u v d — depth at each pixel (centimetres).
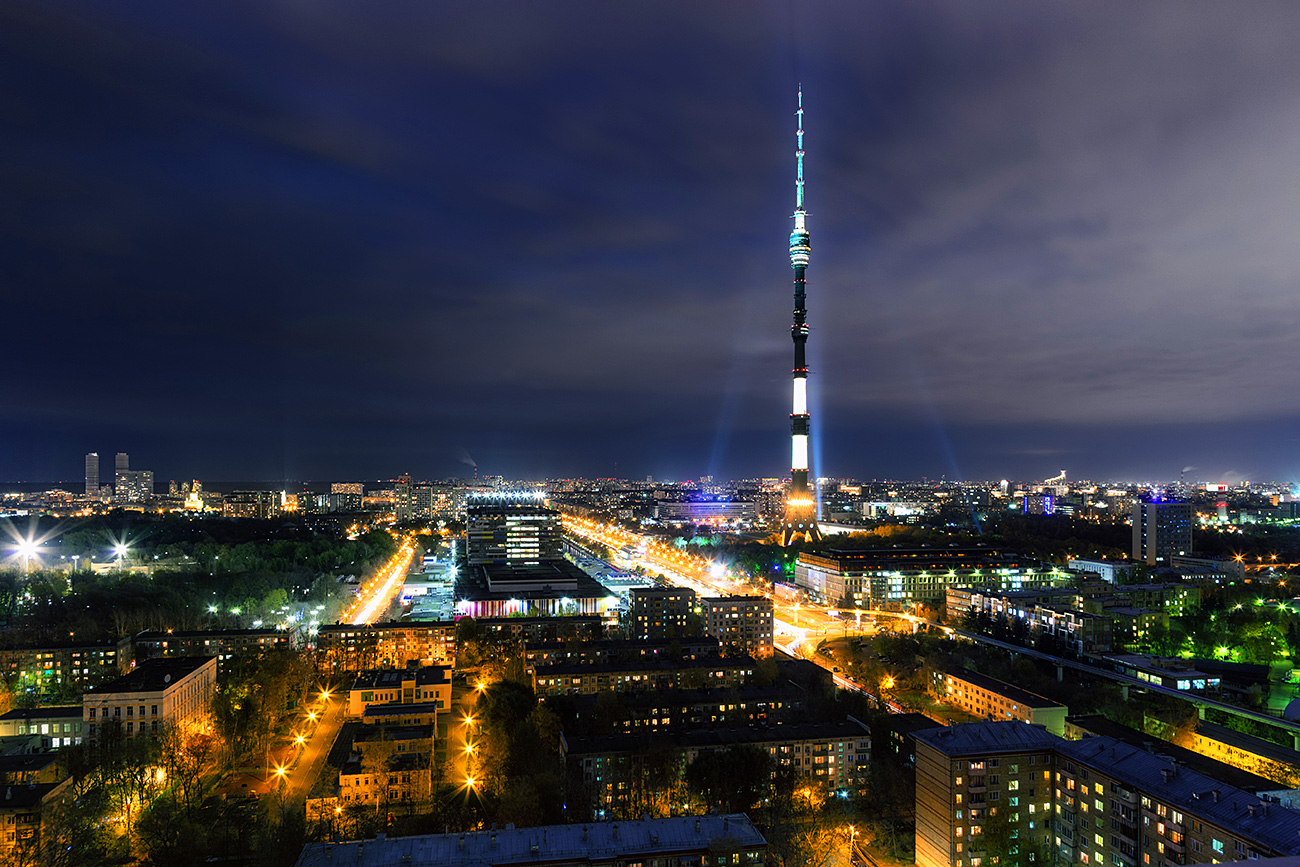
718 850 14200
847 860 17038
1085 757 16012
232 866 16925
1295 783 19188
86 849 17538
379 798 19400
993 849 15825
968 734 17062
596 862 13950
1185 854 13750
